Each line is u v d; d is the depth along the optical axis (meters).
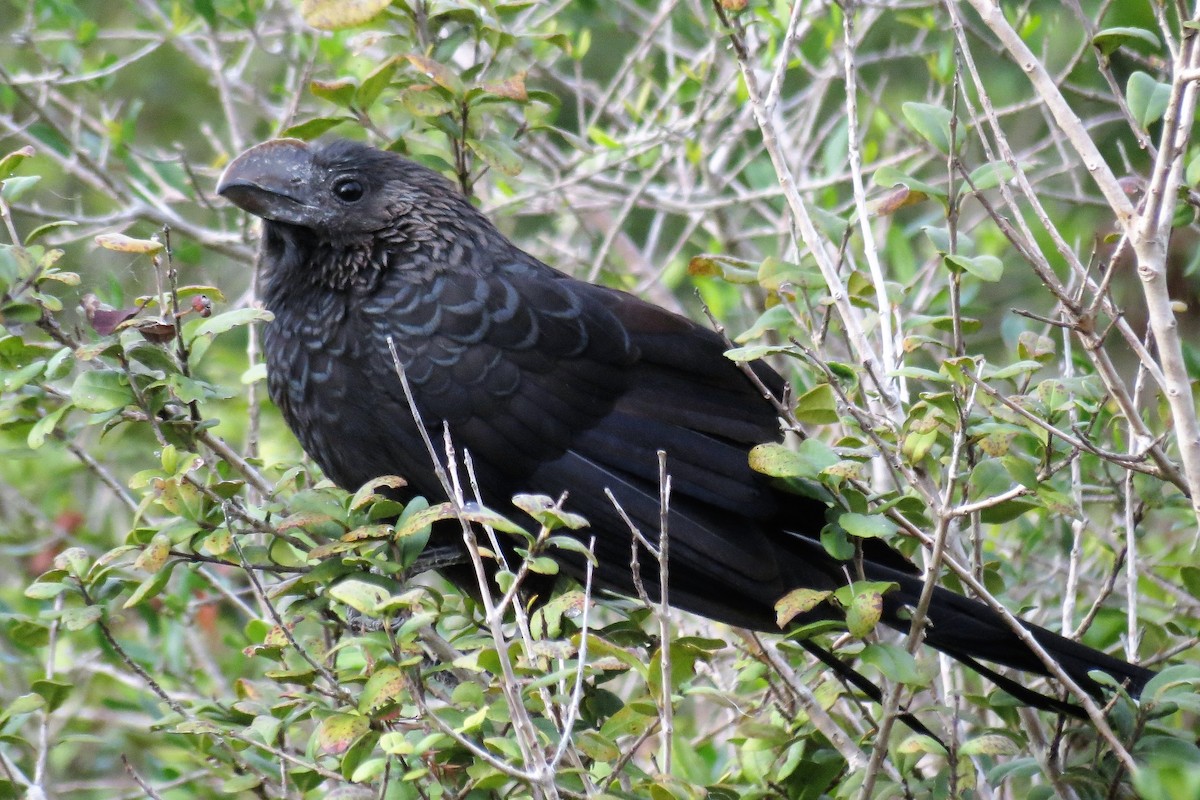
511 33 8.58
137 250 6.69
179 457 6.66
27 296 6.90
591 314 8.23
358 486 8.52
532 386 8.09
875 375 7.04
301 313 8.29
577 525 5.62
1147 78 6.65
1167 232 6.10
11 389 6.84
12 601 9.74
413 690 5.89
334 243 8.15
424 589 5.85
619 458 8.09
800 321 7.41
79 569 6.64
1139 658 7.70
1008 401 6.21
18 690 9.82
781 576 7.72
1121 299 10.42
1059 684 6.97
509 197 10.90
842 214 11.20
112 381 6.79
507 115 8.88
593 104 13.28
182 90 13.41
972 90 12.24
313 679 6.44
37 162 12.09
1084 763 6.81
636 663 5.97
